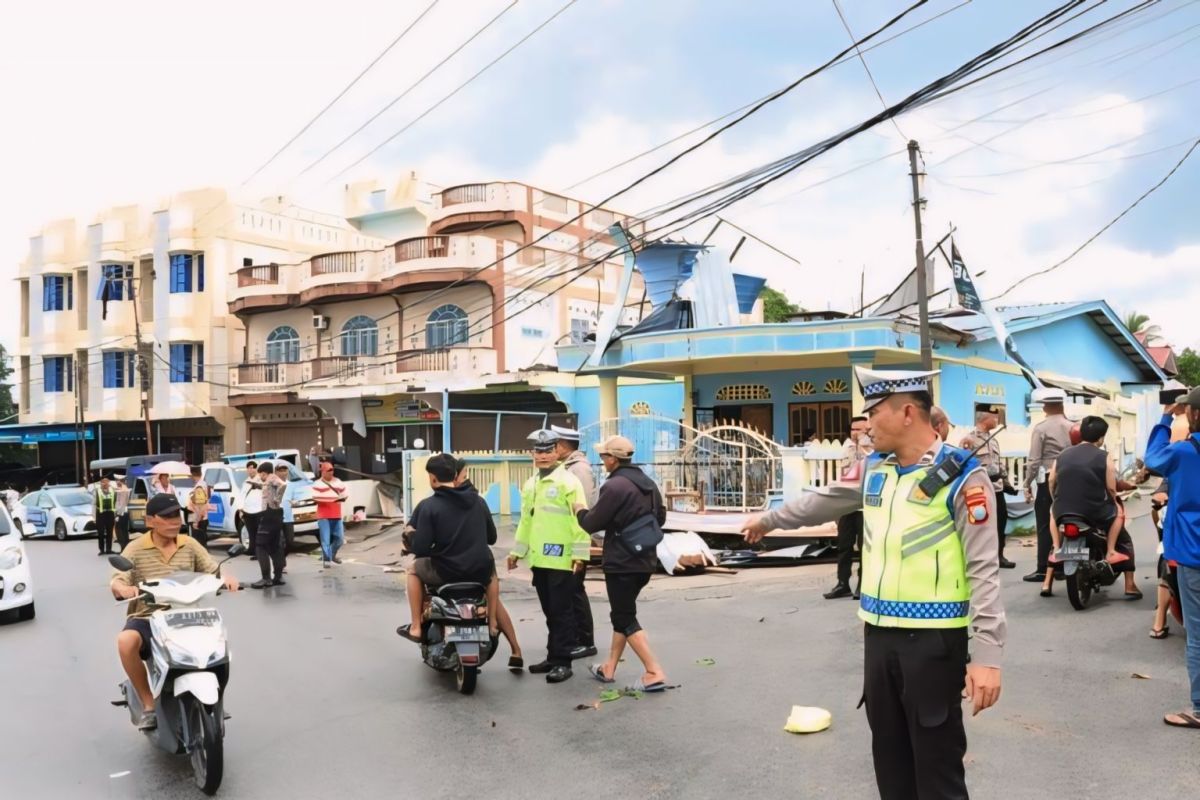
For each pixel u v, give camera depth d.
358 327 30.97
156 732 6.03
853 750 5.46
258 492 16.92
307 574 15.46
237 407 33.12
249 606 12.09
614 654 7.29
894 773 3.66
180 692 5.35
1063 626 8.12
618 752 5.69
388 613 11.29
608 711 6.54
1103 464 8.69
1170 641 7.45
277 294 31.97
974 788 4.80
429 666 8.15
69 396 38.25
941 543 3.51
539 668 7.77
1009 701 6.17
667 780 5.20
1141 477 7.86
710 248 20.33
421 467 20.48
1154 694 6.18
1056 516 8.84
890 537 3.60
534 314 29.11
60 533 24.19
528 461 21.17
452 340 28.66
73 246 38.47
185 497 20.50
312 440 32.16
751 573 12.68
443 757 5.80
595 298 31.28
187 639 5.48
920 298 15.83
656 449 17.78
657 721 6.25
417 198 35.25
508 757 5.73
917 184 15.86
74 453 40.56
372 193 36.34
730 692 6.84
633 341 18.83
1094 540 8.79
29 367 39.84
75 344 38.22
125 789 5.52
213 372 34.25
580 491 7.60
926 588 3.51
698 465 15.52
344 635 9.88
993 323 18.28
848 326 16.69
